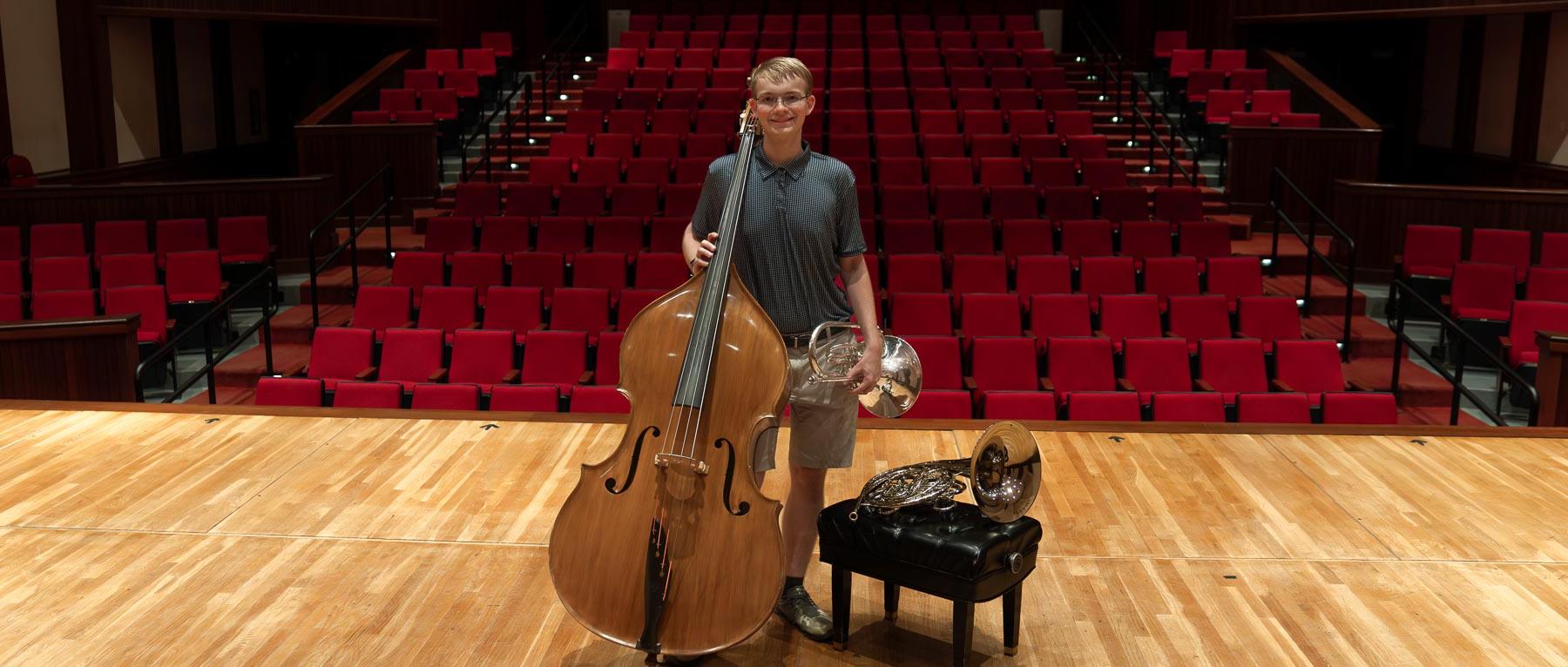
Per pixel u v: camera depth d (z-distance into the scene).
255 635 2.29
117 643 2.24
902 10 13.37
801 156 2.21
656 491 1.98
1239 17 11.66
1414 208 7.79
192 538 2.73
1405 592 2.51
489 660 2.21
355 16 11.38
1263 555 2.70
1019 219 7.17
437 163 9.59
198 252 6.96
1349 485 3.15
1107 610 2.43
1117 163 8.45
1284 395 4.71
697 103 9.89
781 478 3.25
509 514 2.91
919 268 6.41
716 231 2.27
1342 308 7.16
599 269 6.47
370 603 2.43
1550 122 9.99
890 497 2.17
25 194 7.66
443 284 6.64
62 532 2.75
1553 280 6.57
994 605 2.48
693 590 1.95
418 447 3.40
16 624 2.31
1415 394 5.84
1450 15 10.05
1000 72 10.40
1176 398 4.71
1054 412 4.64
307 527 2.81
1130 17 12.61
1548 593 2.50
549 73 11.99
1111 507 2.99
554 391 4.66
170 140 11.75
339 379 5.25
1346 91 13.14
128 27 11.00
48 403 3.79
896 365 2.26
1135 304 5.87
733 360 2.01
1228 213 8.97
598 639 2.29
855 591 2.56
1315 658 2.23
